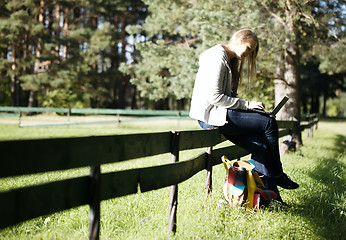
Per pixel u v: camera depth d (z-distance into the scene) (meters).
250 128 3.80
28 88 28.92
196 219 3.47
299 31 11.13
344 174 6.30
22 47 31.02
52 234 3.39
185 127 21.64
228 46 4.01
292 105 11.23
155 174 2.89
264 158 3.94
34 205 1.91
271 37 9.63
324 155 9.51
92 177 2.25
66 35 31.84
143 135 2.72
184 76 13.66
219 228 3.27
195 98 3.85
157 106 47.50
